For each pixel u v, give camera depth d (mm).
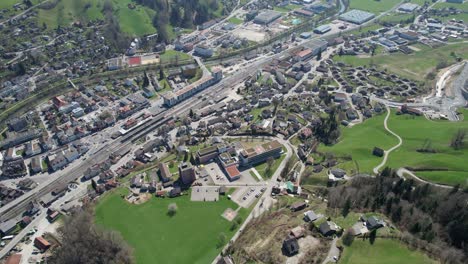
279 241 194125
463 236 189000
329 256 178500
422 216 198875
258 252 192125
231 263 192875
